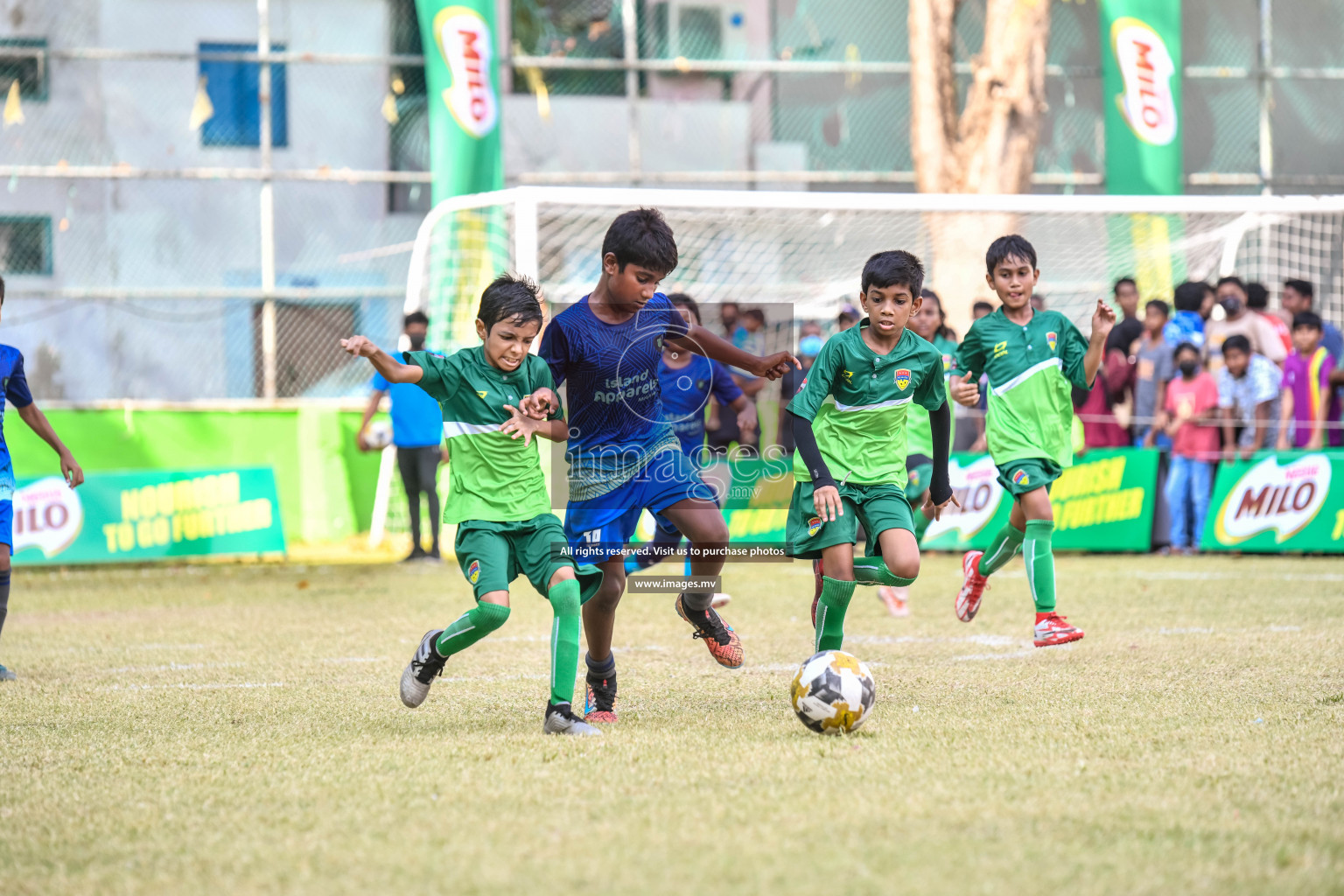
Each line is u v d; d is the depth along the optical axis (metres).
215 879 9.41
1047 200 38.25
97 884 9.38
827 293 49.31
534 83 51.53
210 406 45.44
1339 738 13.56
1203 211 38.88
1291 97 56.44
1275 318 40.72
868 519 16.70
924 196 38.22
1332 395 38.75
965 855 9.61
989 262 20.48
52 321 46.75
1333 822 10.38
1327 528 37.53
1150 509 39.19
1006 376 20.19
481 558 14.61
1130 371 40.34
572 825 10.56
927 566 36.28
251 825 10.81
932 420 17.64
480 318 14.62
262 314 48.50
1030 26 50.69
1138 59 51.81
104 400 47.09
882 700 16.45
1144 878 9.05
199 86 48.25
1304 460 37.91
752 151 53.41
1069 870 9.24
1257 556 38.00
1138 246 49.84
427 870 9.48
